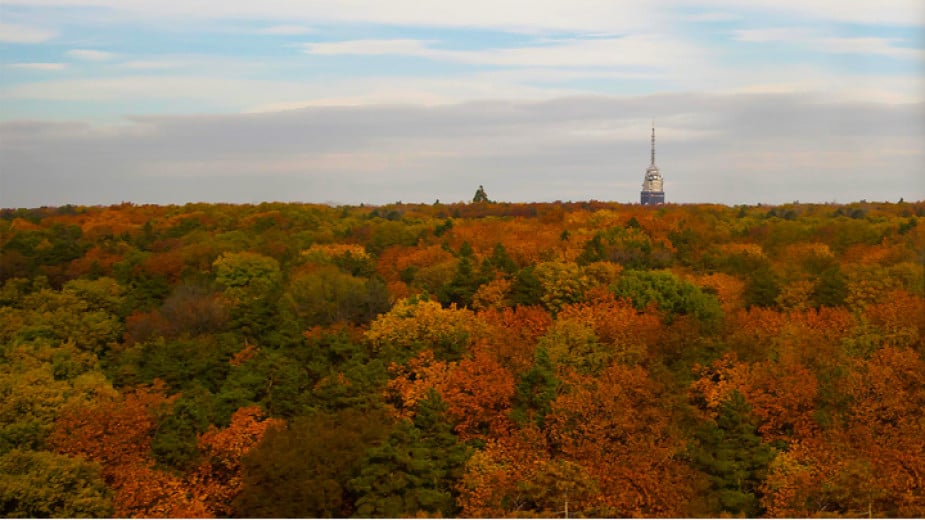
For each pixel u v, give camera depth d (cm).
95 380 8950
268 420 8250
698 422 8331
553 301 11650
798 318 10731
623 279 11825
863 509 7600
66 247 14850
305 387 8925
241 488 7600
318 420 7944
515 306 11650
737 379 8956
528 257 14075
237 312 10612
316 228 18325
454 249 15050
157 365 9294
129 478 7594
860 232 15388
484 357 9131
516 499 7506
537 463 7731
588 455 7856
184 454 7875
